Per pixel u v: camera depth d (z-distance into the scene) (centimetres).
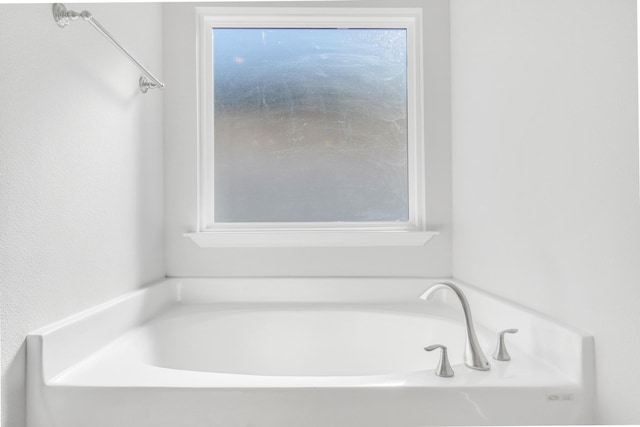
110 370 103
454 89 181
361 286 182
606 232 87
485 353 116
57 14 101
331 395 90
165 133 184
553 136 106
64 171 106
